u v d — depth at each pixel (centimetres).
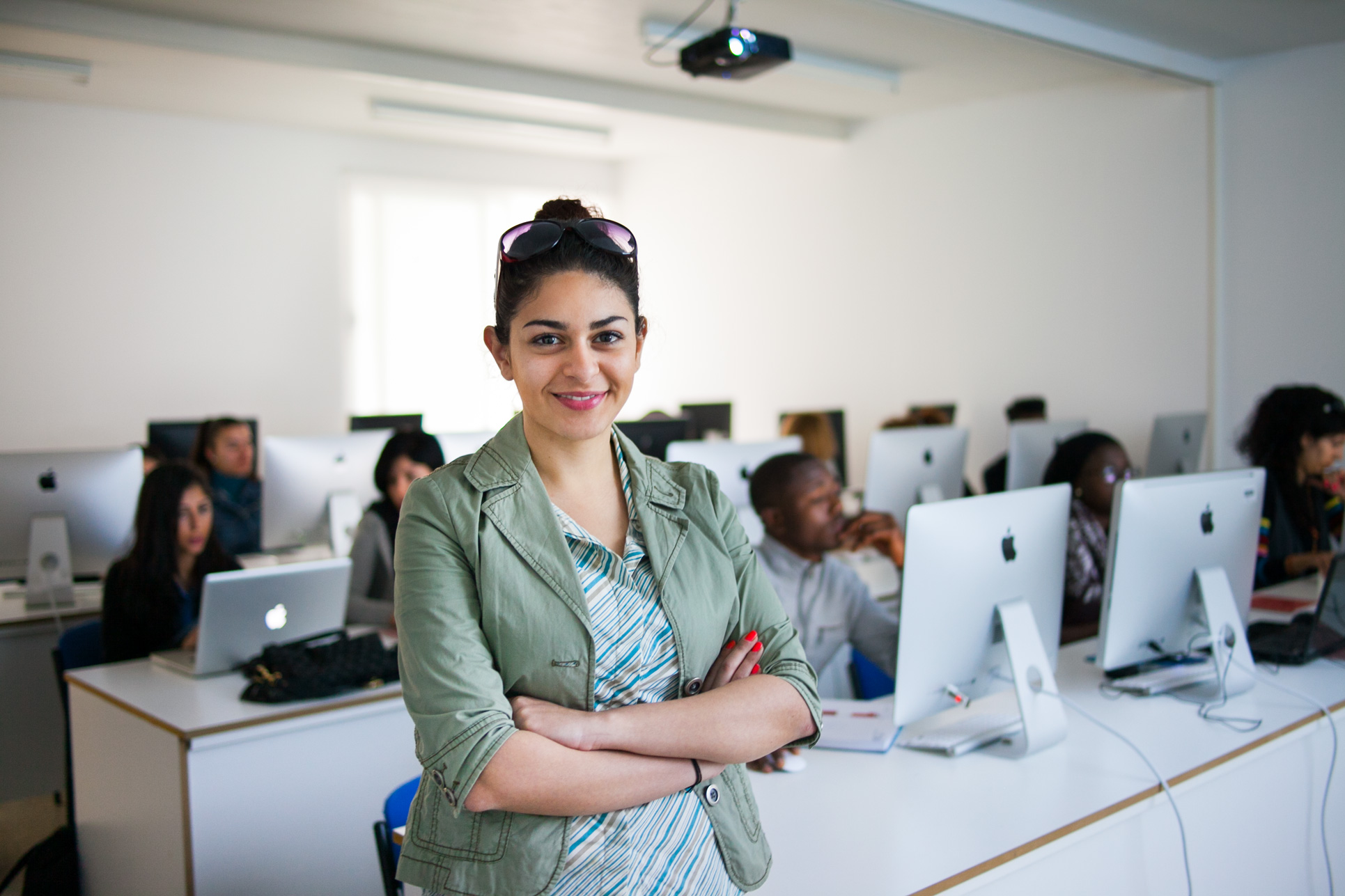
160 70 526
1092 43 419
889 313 642
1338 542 340
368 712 219
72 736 241
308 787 213
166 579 265
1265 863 190
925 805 159
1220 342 477
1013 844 145
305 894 213
